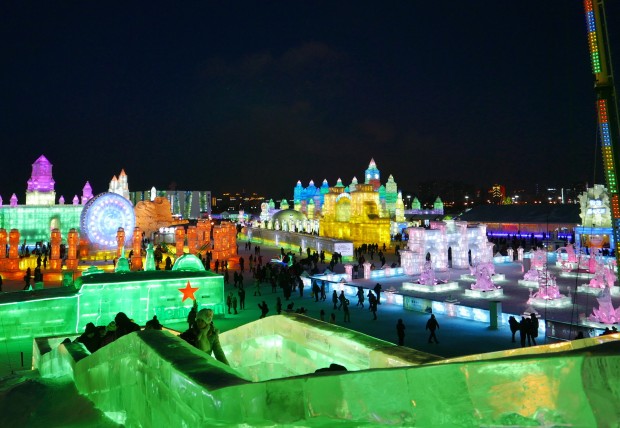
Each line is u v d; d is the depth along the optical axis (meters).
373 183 98.00
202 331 5.64
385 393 2.21
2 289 40.16
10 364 21.16
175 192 131.38
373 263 59.03
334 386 2.42
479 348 22.69
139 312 28.92
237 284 42.41
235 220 135.75
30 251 66.50
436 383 1.99
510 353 2.68
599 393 1.52
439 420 1.98
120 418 5.29
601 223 60.16
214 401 2.95
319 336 5.45
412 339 24.48
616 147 11.59
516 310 31.59
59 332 26.69
